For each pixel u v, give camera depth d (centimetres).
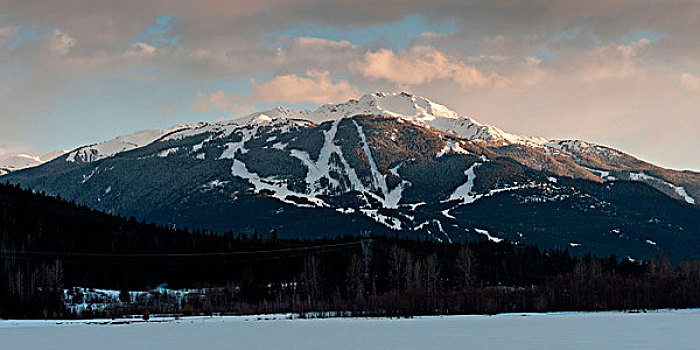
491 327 15825
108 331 15412
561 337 13325
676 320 17575
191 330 15600
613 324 16362
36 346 12519
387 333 14462
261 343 12750
